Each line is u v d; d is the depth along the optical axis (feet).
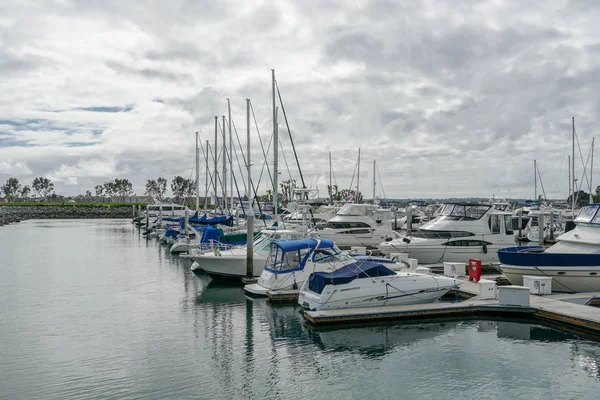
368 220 116.16
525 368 41.81
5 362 43.68
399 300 58.90
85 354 45.91
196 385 38.78
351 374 41.14
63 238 184.85
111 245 155.02
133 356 45.37
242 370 41.98
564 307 55.26
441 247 87.86
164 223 197.77
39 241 170.81
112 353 46.16
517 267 66.44
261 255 82.28
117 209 416.46
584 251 66.03
